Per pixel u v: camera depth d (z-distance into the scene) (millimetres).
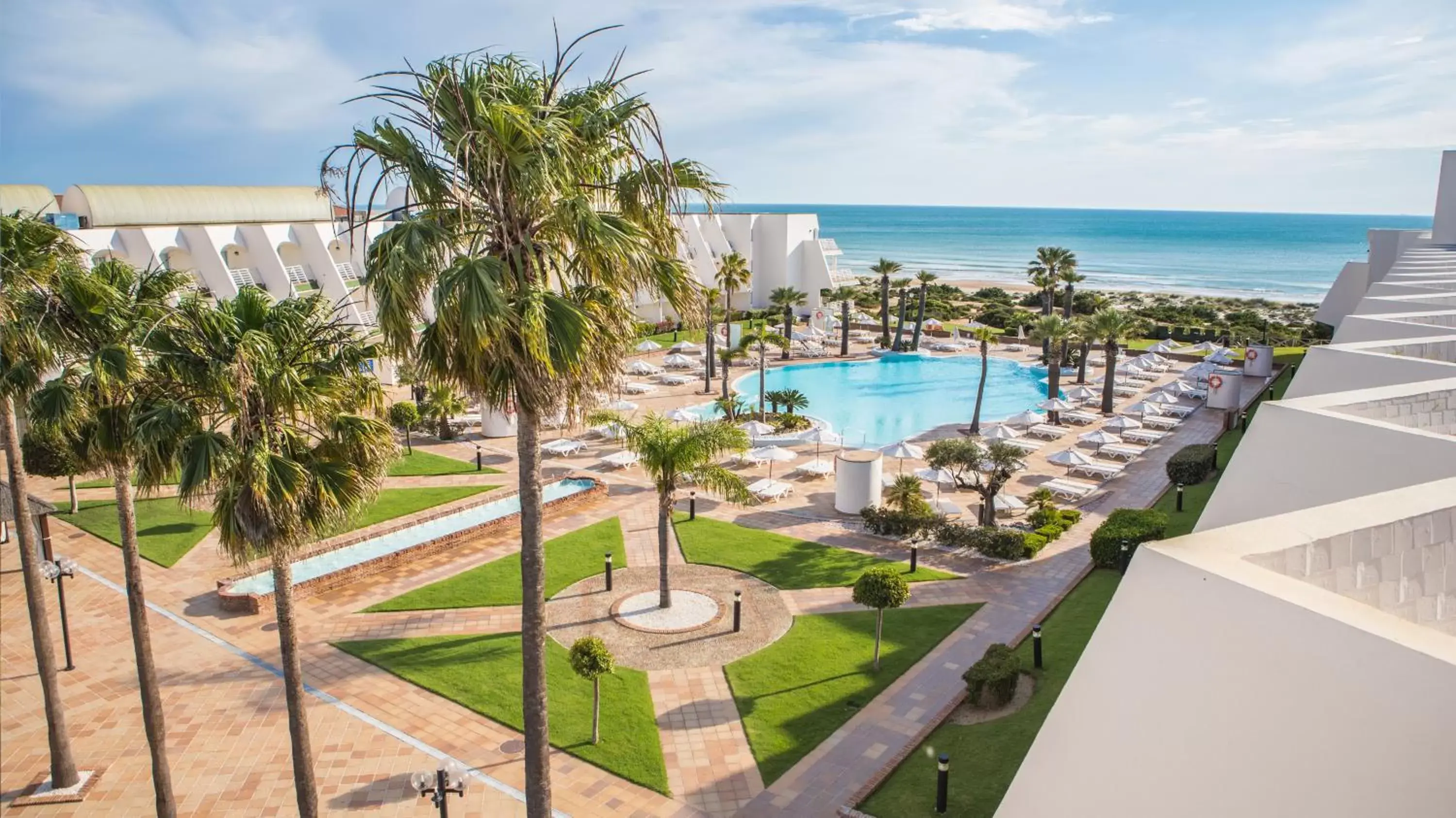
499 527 27172
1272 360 51125
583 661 15375
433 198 9906
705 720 16625
